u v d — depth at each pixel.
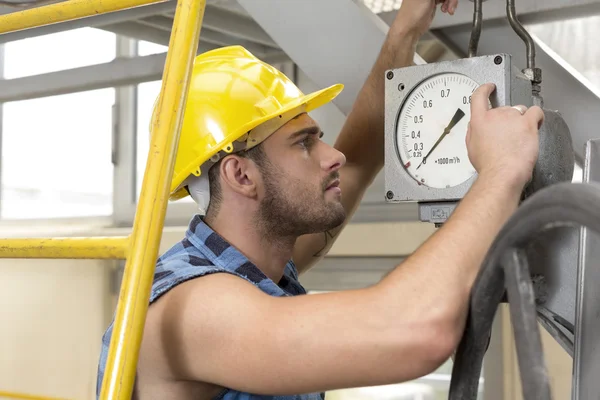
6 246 1.07
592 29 1.52
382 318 0.92
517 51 1.42
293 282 1.44
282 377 0.99
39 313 4.29
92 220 4.38
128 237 0.95
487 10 1.39
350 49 1.45
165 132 0.95
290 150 1.33
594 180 0.90
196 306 1.08
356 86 1.48
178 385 1.15
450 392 0.89
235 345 1.02
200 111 1.35
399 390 3.56
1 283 4.40
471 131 1.03
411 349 0.90
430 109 1.13
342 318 0.95
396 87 1.16
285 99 1.36
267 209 1.32
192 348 1.07
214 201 1.35
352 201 1.60
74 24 1.80
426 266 0.93
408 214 3.32
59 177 4.52
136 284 0.92
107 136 4.34
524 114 1.00
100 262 4.14
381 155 1.58
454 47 1.51
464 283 0.90
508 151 0.98
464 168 1.10
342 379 0.96
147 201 0.93
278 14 1.49
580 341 0.86
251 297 1.05
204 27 2.34
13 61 4.50
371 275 3.41
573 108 1.38
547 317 0.99
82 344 4.17
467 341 0.86
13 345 4.36
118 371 0.90
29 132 4.62
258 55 2.56
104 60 4.27
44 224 4.51
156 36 2.42
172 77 0.96
